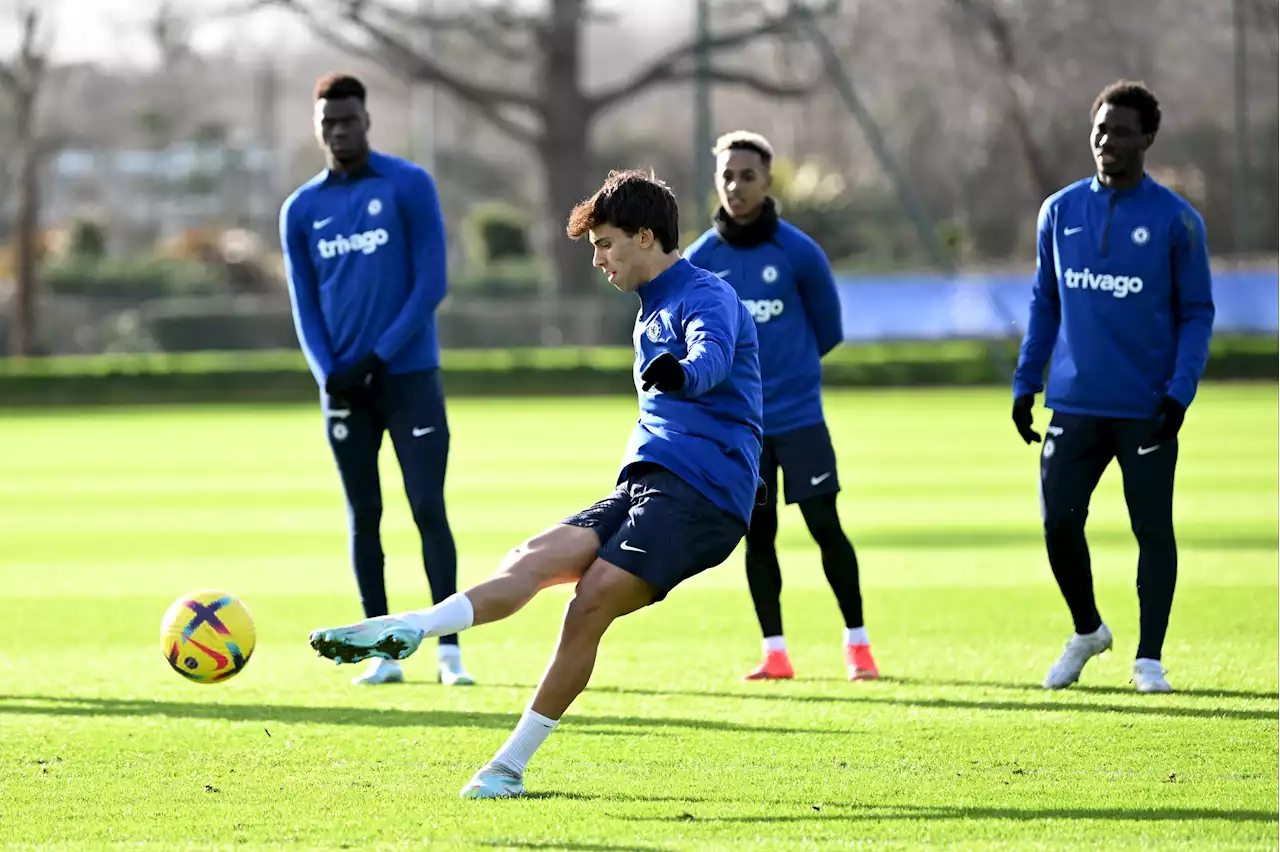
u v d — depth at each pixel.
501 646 32.31
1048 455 26.98
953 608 36.00
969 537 48.41
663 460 18.59
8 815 18.53
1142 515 26.41
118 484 68.50
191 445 90.25
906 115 191.50
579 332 159.88
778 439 28.50
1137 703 25.08
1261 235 191.00
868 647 28.30
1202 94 185.12
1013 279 144.25
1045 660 29.61
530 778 20.33
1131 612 35.06
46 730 23.58
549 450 82.62
